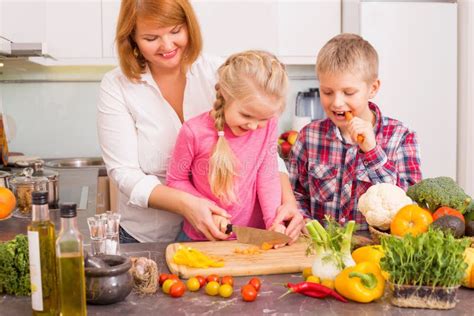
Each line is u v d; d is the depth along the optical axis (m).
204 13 3.80
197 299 1.32
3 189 2.14
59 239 1.18
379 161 1.99
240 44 3.83
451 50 3.79
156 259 1.62
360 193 2.18
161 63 1.80
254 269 1.49
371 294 1.28
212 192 1.85
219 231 1.75
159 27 1.70
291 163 2.34
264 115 1.73
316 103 4.09
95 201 2.47
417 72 3.76
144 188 1.84
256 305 1.28
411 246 1.25
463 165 3.95
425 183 1.70
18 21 3.63
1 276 1.36
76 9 3.71
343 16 3.81
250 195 1.95
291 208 1.90
